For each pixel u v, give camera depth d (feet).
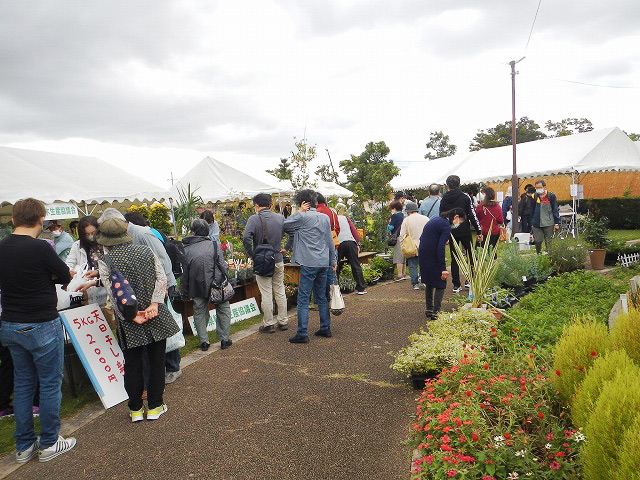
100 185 37.55
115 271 13.51
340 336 22.17
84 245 17.62
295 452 12.09
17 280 12.02
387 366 17.87
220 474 11.30
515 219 60.44
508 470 8.87
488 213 32.27
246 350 20.77
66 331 15.65
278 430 13.30
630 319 10.37
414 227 30.99
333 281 23.48
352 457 11.69
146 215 61.62
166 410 15.01
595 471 7.18
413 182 78.74
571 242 34.71
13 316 12.12
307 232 21.38
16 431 12.55
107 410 15.46
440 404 10.78
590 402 8.31
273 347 20.98
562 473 8.29
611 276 32.37
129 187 40.01
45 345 12.35
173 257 19.11
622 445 6.70
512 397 10.53
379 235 43.06
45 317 12.35
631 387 7.23
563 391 10.19
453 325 17.34
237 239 40.86
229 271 26.61
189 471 11.52
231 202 58.80
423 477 9.35
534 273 28.81
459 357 14.12
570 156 58.18
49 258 12.39
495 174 64.03
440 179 72.08
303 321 21.35
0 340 12.60
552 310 20.68
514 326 17.94
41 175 33.55
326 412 14.25
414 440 10.95
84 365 15.60
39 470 12.10
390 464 11.29
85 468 12.01
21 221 12.40
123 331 13.69
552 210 39.75
